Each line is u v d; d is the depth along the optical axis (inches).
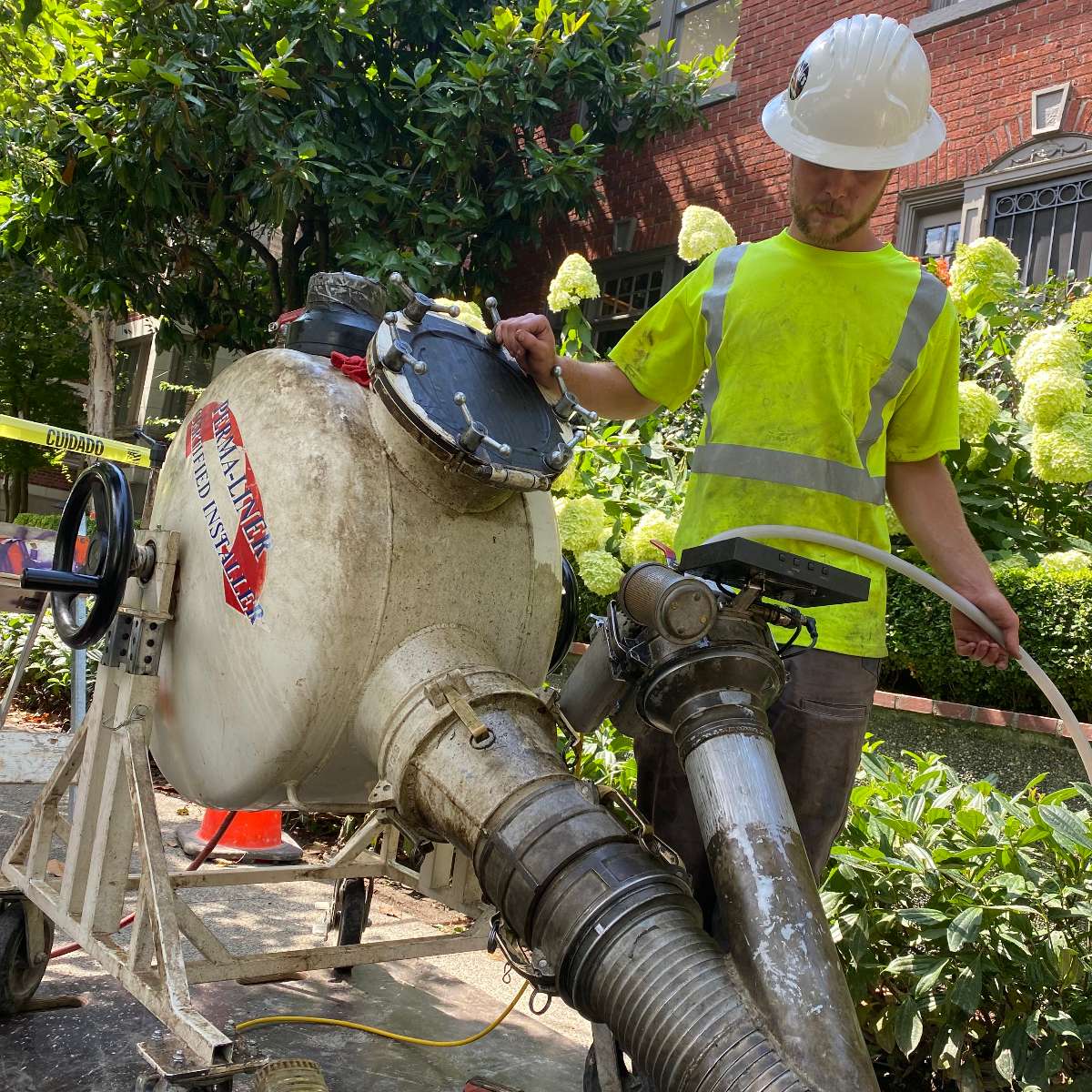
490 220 336.2
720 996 50.2
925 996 90.6
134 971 73.6
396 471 71.8
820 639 74.3
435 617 71.5
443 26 326.0
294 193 272.2
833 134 70.2
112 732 81.7
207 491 78.0
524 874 57.9
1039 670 73.9
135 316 543.8
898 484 83.9
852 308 76.4
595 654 69.1
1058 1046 85.0
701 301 82.4
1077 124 262.8
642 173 370.9
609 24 332.8
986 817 100.5
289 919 131.7
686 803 78.0
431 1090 90.5
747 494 76.5
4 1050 88.0
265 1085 62.0
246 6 282.5
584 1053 102.7
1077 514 161.3
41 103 282.2
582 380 84.4
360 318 84.9
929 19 295.7
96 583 78.5
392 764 66.6
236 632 72.6
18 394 674.8
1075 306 178.2
